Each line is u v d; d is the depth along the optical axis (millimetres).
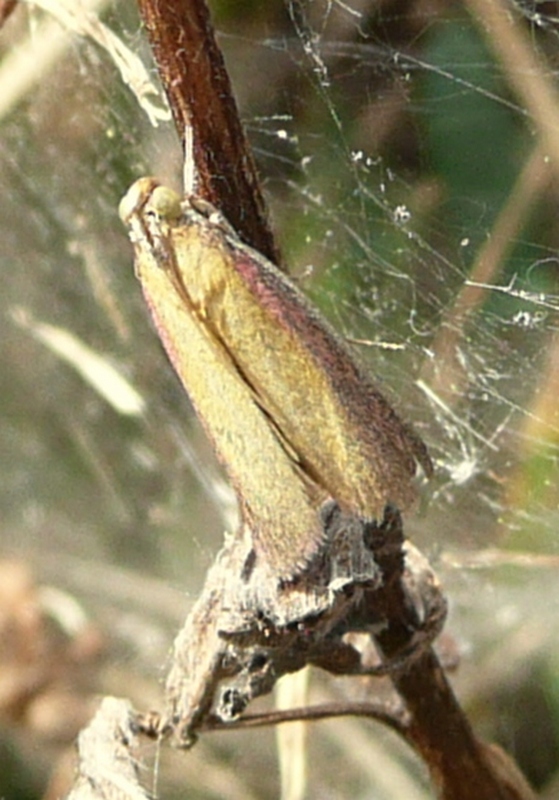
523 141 107
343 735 123
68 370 155
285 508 73
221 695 79
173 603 137
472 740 84
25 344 156
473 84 108
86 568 141
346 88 111
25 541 164
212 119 73
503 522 123
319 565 72
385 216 113
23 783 130
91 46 118
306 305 73
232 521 134
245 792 134
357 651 79
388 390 75
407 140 110
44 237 142
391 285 114
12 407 162
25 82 114
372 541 74
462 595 133
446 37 107
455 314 111
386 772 123
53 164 135
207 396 74
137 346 141
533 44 103
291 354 72
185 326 74
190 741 81
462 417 116
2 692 122
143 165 127
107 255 139
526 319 108
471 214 109
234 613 75
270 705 138
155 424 145
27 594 123
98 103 125
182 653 79
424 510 82
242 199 74
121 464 154
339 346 73
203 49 73
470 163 109
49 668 123
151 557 156
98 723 82
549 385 111
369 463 72
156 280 74
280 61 113
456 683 130
